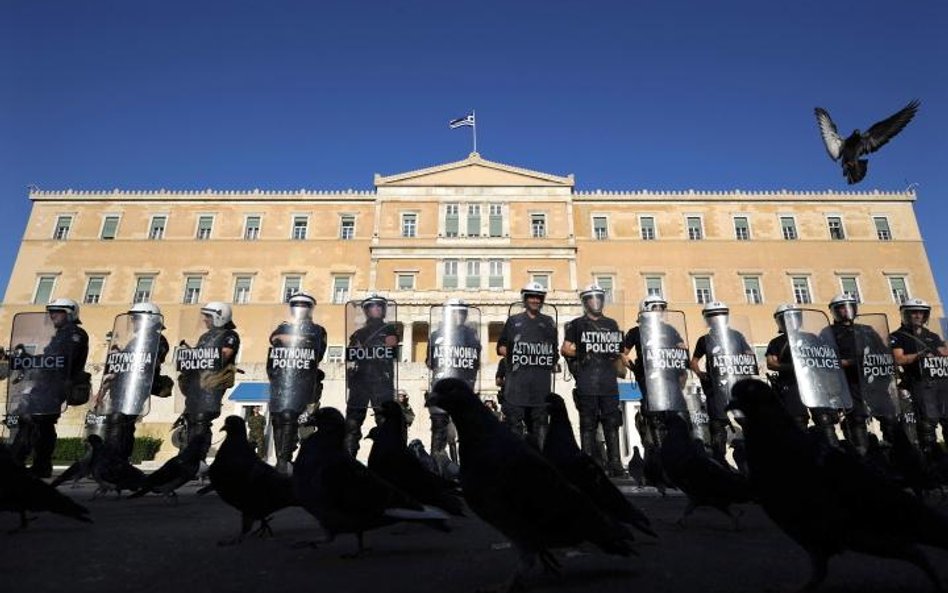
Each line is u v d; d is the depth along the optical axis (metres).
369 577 3.46
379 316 8.88
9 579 3.37
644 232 50.44
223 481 4.67
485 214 50.38
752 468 3.31
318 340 9.21
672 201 51.19
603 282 48.62
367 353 8.68
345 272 48.72
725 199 51.06
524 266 48.41
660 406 9.21
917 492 7.25
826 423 8.78
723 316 9.94
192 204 50.66
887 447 8.74
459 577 3.46
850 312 9.49
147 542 4.68
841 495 3.01
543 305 8.98
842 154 8.96
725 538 4.90
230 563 3.89
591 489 4.24
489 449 3.24
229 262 48.81
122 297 47.28
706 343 9.93
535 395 8.45
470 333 8.98
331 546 4.57
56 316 9.20
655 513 6.60
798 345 9.23
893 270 48.28
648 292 48.09
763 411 3.31
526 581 3.36
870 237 49.53
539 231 50.00
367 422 25.19
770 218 50.34
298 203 51.12
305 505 4.12
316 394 9.20
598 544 3.22
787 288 48.06
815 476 3.08
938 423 9.30
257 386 29.55
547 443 4.71
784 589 3.15
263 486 4.72
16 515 6.21
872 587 3.25
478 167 51.81
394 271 48.38
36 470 8.80
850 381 9.23
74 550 4.29
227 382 9.19
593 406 9.12
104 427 9.42
